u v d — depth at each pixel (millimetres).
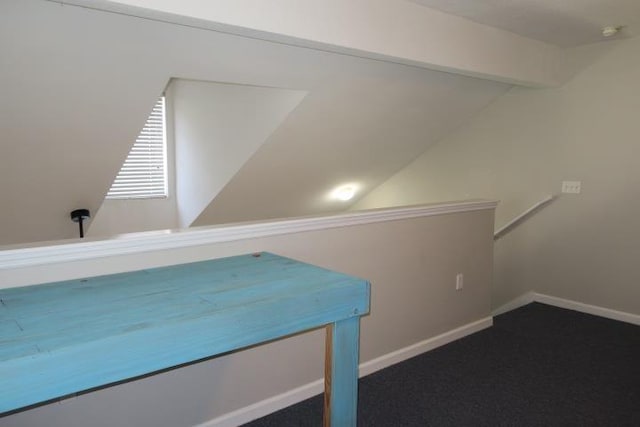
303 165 4258
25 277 1730
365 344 2910
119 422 1959
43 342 1204
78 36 2176
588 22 3203
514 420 2424
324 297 1688
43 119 2621
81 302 1526
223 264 2047
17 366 1106
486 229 3646
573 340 3455
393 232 2984
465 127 4758
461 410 2516
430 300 3281
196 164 4766
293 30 2293
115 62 2404
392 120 4078
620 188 3820
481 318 3699
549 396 2658
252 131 3787
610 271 3932
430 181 5105
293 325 1616
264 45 2674
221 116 4184
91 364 1216
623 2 2795
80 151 2998
